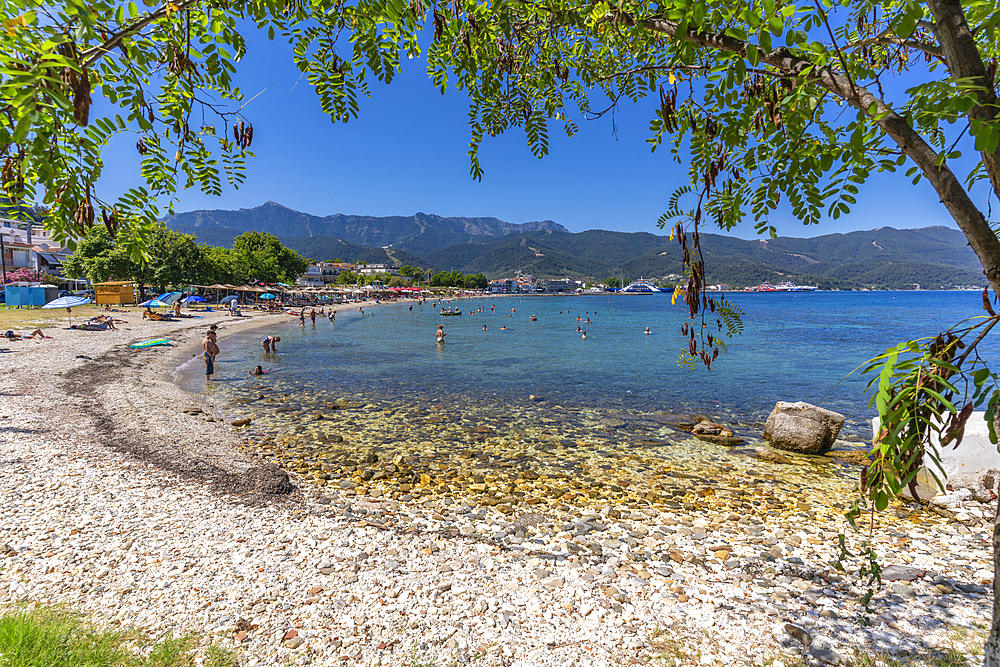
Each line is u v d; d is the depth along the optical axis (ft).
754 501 32.73
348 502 31.12
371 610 18.88
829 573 22.84
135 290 202.80
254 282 306.76
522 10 9.43
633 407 61.62
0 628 15.49
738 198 9.52
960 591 20.77
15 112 5.04
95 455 35.01
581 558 24.25
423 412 58.23
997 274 6.12
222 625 17.44
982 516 28.02
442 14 9.22
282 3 7.73
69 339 98.22
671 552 25.04
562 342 139.85
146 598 18.65
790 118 7.61
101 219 6.66
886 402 6.41
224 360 96.22
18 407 46.24
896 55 9.29
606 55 12.24
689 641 17.44
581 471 38.75
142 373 72.59
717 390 72.38
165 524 25.13
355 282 576.61
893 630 17.84
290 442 44.73
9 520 24.04
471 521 28.94
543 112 12.67
